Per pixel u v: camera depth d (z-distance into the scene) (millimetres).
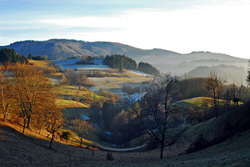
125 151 68625
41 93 50312
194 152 38094
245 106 45531
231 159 19531
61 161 32719
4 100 48094
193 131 62469
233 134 37688
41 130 56750
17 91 47438
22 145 34812
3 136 34688
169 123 79500
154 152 55156
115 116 116250
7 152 29172
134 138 87125
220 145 33812
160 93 37594
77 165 28844
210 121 59219
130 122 90312
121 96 164125
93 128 102625
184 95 134250
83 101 142625
